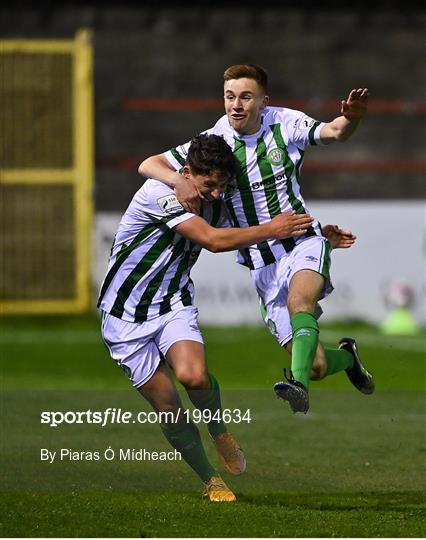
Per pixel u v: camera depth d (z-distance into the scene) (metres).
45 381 36.78
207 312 53.09
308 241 22.09
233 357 42.75
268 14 63.66
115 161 61.66
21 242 56.09
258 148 21.97
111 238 54.91
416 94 63.62
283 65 63.34
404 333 51.34
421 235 54.22
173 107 62.44
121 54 62.56
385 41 63.75
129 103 62.19
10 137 56.25
